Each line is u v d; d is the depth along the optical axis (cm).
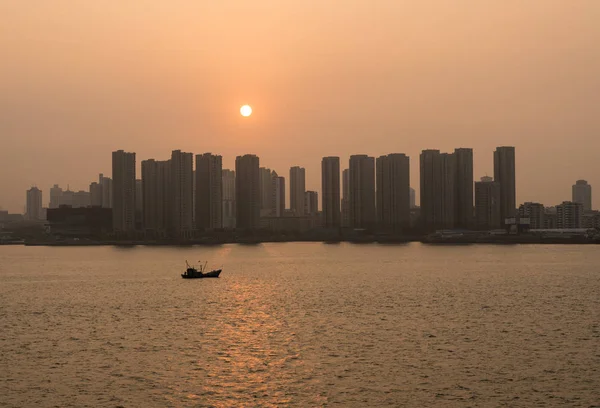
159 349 10119
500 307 14425
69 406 7431
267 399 7625
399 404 7419
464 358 9362
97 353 9881
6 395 7812
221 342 10612
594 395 7656
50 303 15775
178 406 7419
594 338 10725
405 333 11250
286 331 11538
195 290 18475
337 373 8650
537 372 8594
